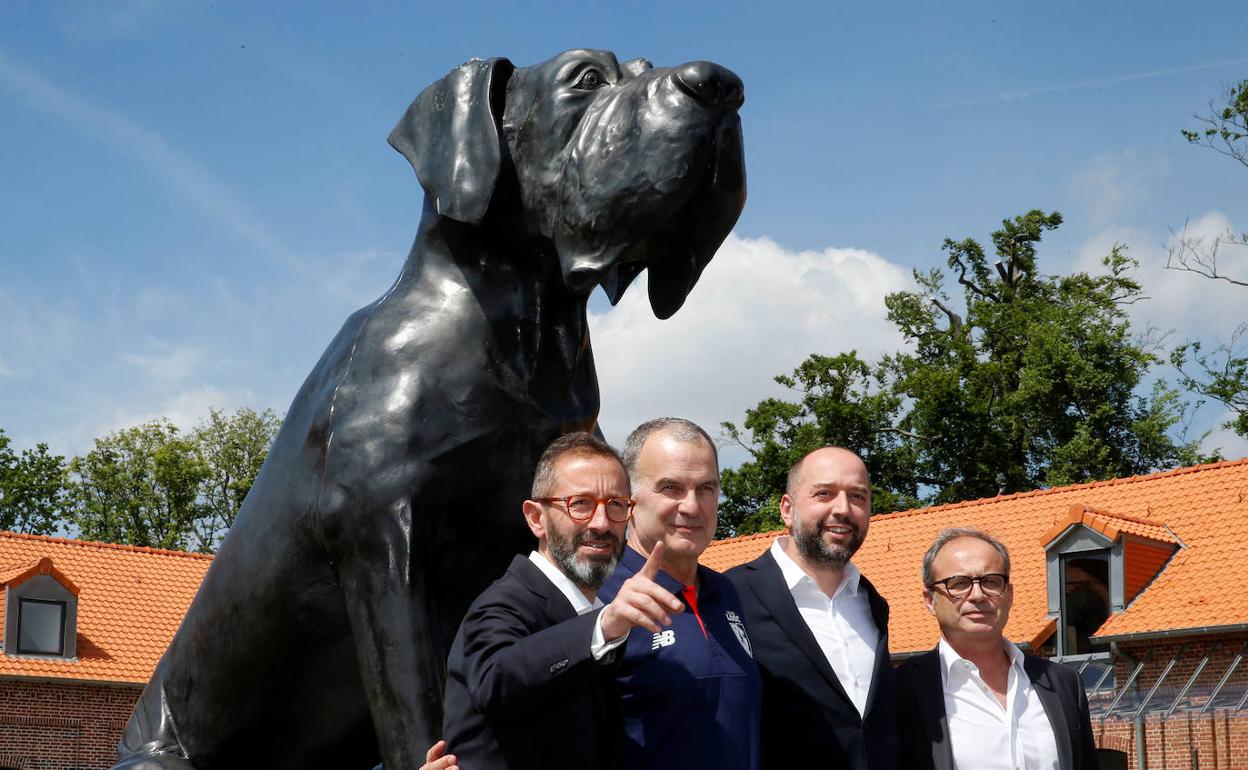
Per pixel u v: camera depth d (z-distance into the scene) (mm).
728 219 4094
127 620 27797
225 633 4582
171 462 52031
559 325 4406
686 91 3992
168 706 4793
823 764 4848
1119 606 22812
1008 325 44688
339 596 4352
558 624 3434
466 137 4242
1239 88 35094
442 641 4184
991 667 5414
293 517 4344
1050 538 23703
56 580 26594
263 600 4449
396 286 4461
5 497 48594
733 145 4059
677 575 4266
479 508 4277
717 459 4406
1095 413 42062
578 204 4055
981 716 5305
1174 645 22312
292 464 4383
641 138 3977
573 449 3754
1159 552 23438
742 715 4137
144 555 29766
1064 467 41375
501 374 4281
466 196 4195
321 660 4469
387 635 4105
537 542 4363
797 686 4887
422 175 4305
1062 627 23359
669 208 3959
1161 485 25250
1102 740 23156
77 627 27000
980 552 5379
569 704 3537
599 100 4137
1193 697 21719
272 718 4625
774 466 41250
